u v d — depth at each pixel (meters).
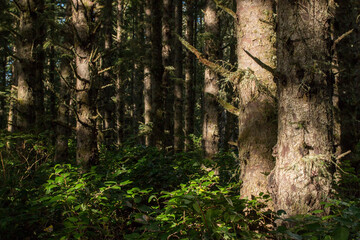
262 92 3.14
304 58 2.43
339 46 4.63
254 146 3.13
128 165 5.19
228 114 11.27
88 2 4.98
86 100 4.98
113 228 2.90
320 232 1.88
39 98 7.63
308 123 2.41
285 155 2.49
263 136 3.11
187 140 11.70
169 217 2.40
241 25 3.33
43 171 3.90
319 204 2.35
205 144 6.91
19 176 3.62
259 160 3.10
